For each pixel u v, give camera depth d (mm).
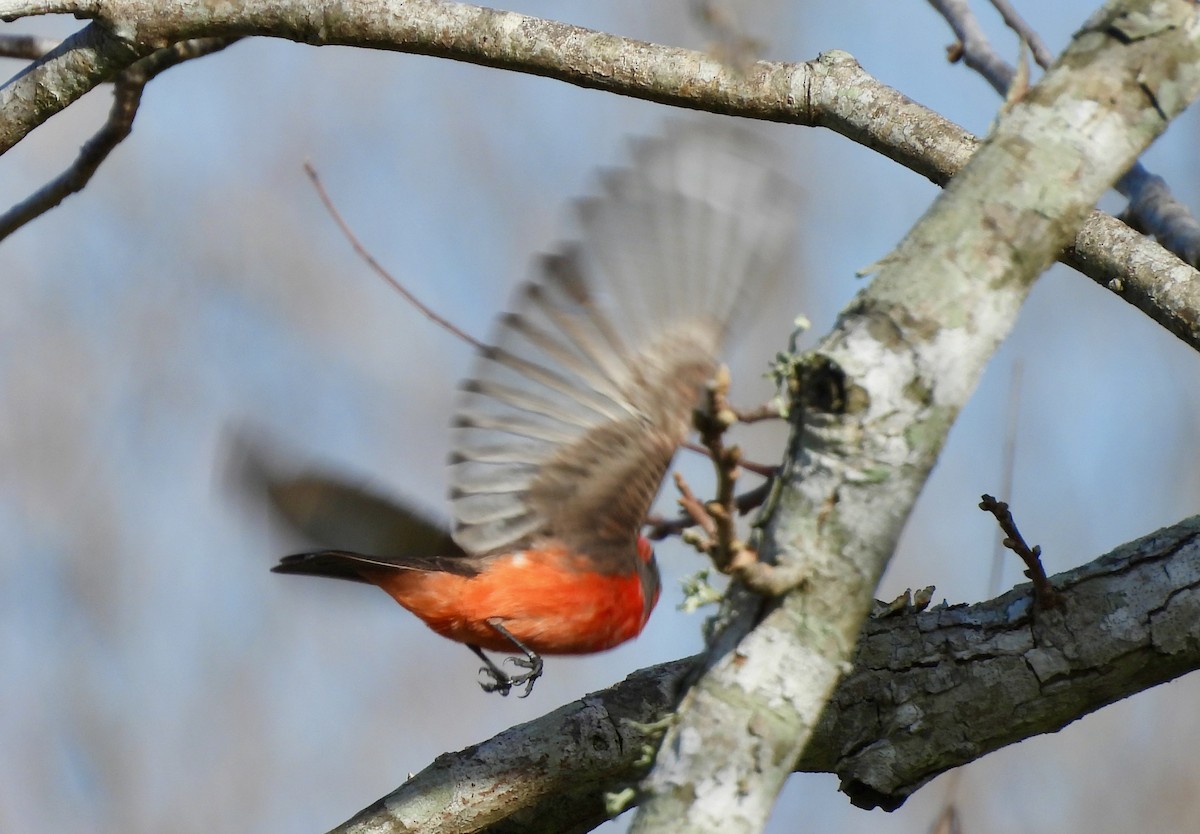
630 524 7227
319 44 7387
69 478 16766
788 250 7055
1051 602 6746
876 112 7441
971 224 4582
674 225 6238
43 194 8422
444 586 7469
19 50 8758
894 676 6832
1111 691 6734
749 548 4598
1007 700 6730
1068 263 7398
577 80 7504
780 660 4430
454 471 6625
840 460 4449
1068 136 4672
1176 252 7668
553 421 6621
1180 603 6664
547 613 7578
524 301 6324
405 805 6852
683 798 4355
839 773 6848
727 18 6660
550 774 6859
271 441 7047
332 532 7258
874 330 4488
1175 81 4738
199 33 7219
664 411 6605
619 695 7004
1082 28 4891
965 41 8805
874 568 4457
